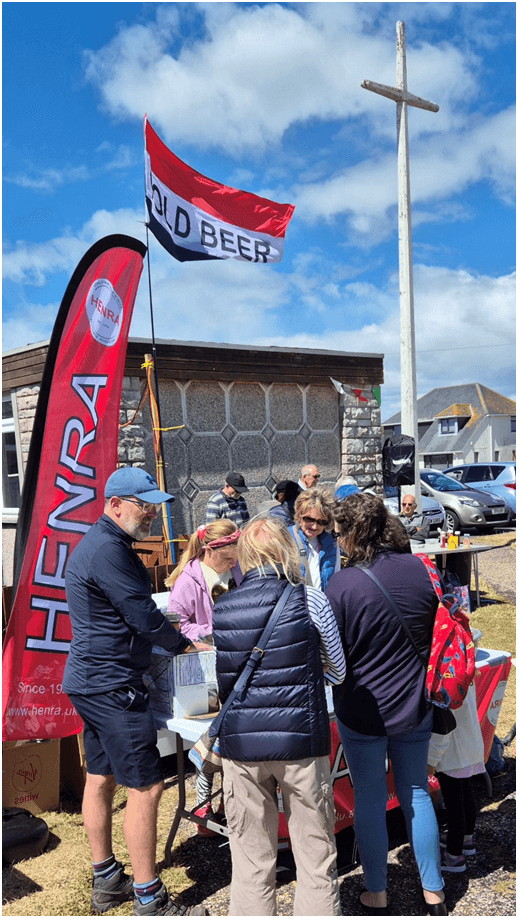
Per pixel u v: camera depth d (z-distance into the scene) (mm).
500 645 6688
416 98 10047
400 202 9992
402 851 3387
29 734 3703
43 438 3799
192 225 6805
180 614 3736
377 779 2785
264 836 2438
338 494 4109
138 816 2824
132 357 9031
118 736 2826
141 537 3025
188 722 3293
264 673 2385
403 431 10359
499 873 3137
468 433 58906
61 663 3826
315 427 11359
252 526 2604
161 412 9516
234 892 2428
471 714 3160
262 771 2400
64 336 3879
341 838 3445
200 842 3510
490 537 14125
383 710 2658
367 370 11844
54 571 3814
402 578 2709
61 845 3500
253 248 7367
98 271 4035
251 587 2500
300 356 10938
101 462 4039
